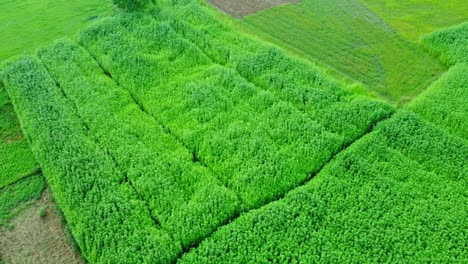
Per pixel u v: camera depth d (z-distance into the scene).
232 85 30.34
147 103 29.58
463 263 19.22
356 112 27.27
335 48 35.25
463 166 23.52
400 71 32.22
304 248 20.14
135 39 35.81
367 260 19.47
